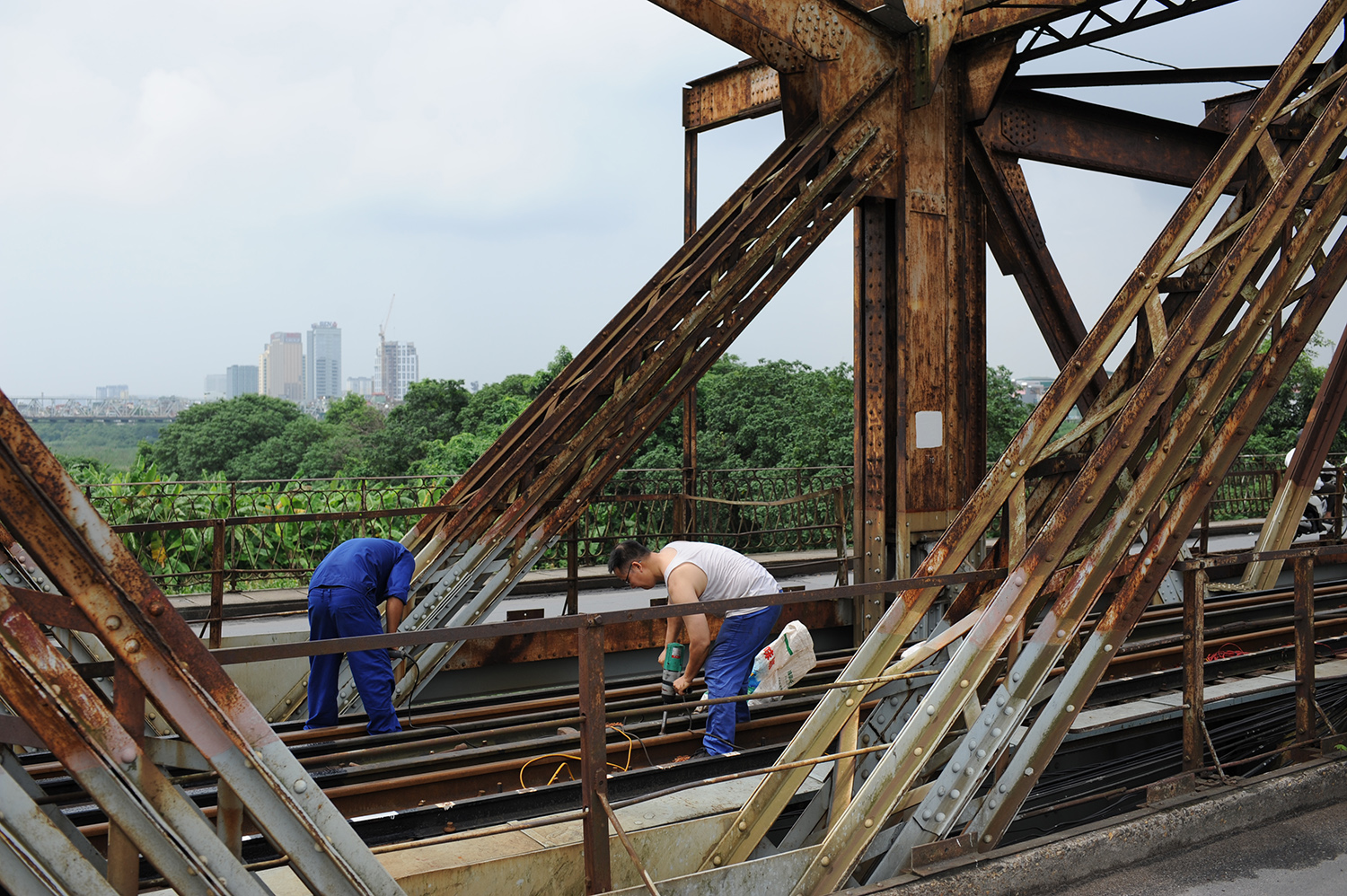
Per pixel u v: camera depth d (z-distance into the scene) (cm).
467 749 494
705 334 646
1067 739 545
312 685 529
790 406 2945
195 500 1184
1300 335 433
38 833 215
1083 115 838
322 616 511
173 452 5572
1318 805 436
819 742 383
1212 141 934
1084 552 412
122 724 231
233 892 237
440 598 614
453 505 655
